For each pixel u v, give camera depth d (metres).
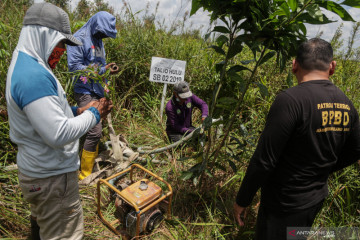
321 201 1.61
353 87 3.50
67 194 1.75
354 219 2.35
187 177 2.53
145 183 2.35
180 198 2.81
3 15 3.79
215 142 3.22
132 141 3.81
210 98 4.39
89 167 3.05
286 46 1.89
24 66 1.43
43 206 1.71
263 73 4.33
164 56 4.50
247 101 4.04
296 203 1.55
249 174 1.56
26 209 2.42
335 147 1.50
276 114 1.43
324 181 1.60
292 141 1.46
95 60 3.00
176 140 3.75
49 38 1.49
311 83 1.46
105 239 2.35
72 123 1.56
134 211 2.30
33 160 1.59
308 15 1.64
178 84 3.55
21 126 1.52
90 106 1.94
